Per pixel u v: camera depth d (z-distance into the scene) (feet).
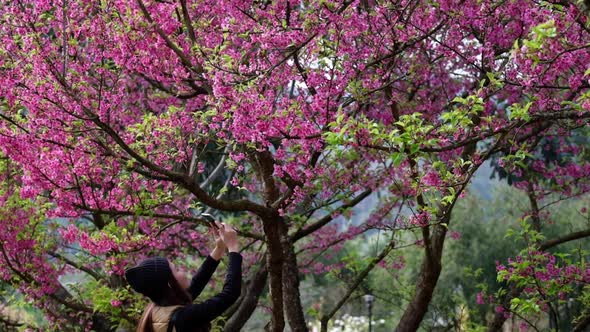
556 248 50.44
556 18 15.40
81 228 25.81
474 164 17.33
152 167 16.88
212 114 16.57
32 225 24.45
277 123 16.24
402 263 31.65
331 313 26.53
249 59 18.98
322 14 17.42
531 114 17.43
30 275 24.67
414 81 23.77
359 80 18.88
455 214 59.67
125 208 19.51
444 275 57.36
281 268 19.90
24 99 17.03
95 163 18.78
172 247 30.09
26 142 17.48
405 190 20.70
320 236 32.40
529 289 22.07
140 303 23.07
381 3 19.19
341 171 23.21
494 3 19.15
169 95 24.13
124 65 19.04
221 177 33.09
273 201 19.71
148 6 18.48
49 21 18.07
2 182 23.88
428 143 14.93
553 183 28.73
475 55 20.76
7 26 17.67
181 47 19.17
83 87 17.67
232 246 11.93
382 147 15.78
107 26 18.51
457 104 25.17
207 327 11.35
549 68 16.43
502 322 26.03
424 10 19.81
